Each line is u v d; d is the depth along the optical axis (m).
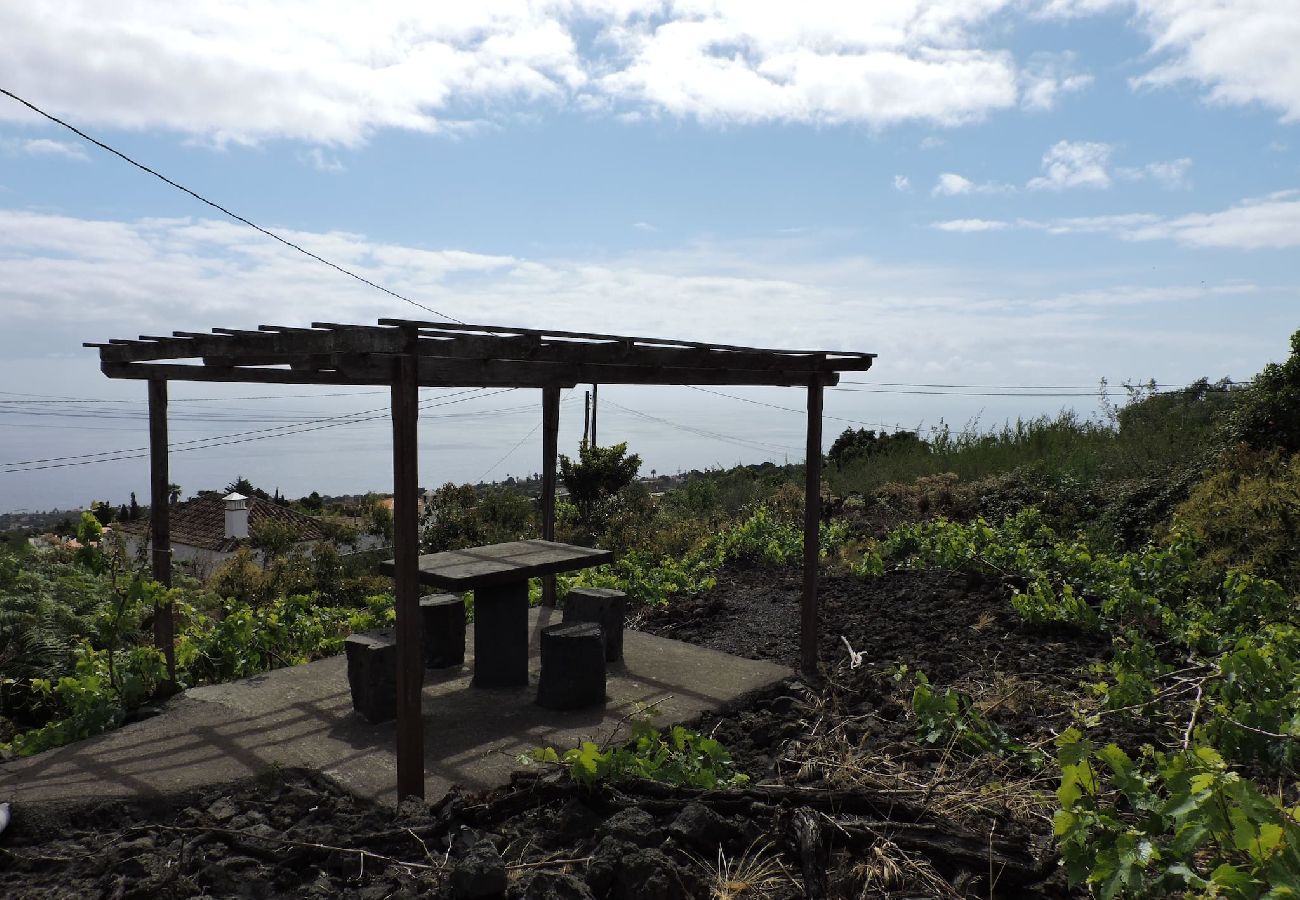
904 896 3.08
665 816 3.54
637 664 6.12
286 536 19.80
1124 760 3.13
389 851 3.46
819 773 4.21
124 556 7.64
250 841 3.50
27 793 3.84
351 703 5.21
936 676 5.94
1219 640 5.96
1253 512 7.88
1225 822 2.65
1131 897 2.69
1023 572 8.30
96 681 5.09
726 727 5.03
